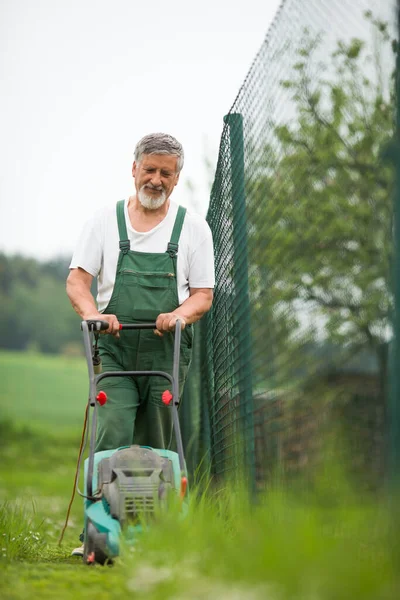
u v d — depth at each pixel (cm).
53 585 686
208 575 640
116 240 988
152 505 792
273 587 564
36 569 781
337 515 660
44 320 15412
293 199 817
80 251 995
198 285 1004
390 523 602
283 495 742
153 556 708
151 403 988
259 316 884
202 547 700
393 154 635
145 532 755
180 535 727
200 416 1323
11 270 16212
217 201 1177
